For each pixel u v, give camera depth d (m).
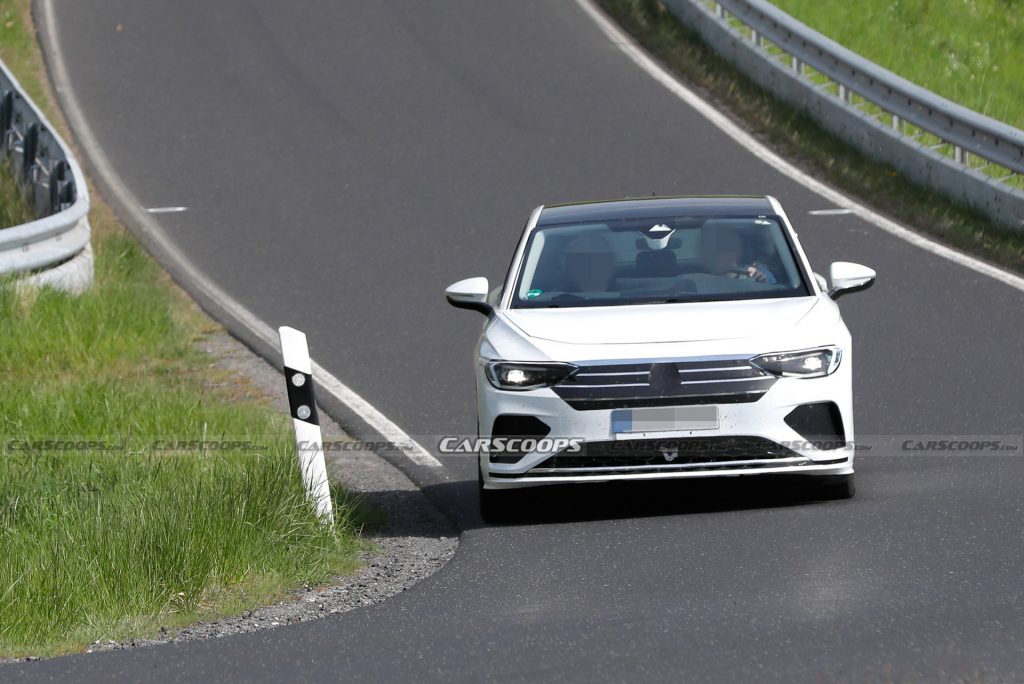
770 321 30.33
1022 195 59.22
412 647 22.66
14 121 78.94
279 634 24.00
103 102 88.88
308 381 30.92
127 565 26.81
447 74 90.62
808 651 21.00
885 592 23.67
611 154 75.81
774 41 83.44
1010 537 26.38
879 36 96.62
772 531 28.22
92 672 22.36
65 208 63.72
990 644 20.78
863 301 51.81
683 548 27.56
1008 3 104.00
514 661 21.53
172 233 67.69
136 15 104.62
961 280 53.66
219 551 27.77
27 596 25.59
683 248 33.69
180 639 24.33
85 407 40.97
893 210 65.19
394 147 78.94
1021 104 87.50
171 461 35.06
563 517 31.17
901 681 19.48
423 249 62.75
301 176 75.19
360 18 102.00
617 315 31.00
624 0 100.62
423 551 29.94
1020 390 39.69
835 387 29.67
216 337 52.34
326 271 60.44
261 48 96.81
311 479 30.88
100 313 51.25
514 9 102.31
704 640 21.84
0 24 101.94
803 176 71.25
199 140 81.88
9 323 49.28
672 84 87.06
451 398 43.28
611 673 20.62
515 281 33.38
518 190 70.88
